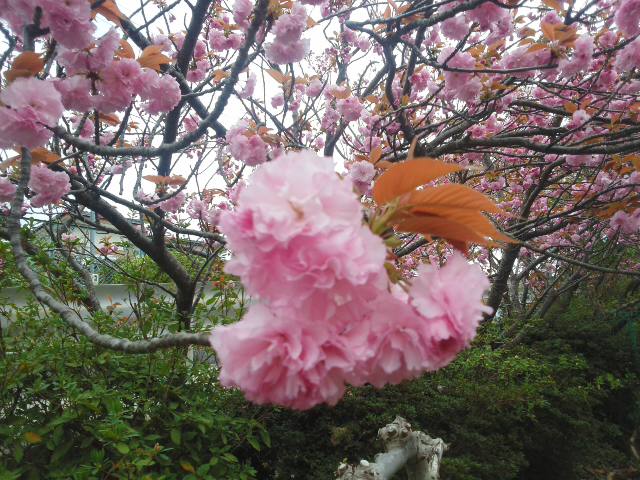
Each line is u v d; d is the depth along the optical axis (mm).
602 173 4352
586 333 6016
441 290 699
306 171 626
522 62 2637
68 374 2479
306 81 2971
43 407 2355
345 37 4168
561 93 4191
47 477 2107
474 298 678
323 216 594
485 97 2900
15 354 2459
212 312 3600
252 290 628
